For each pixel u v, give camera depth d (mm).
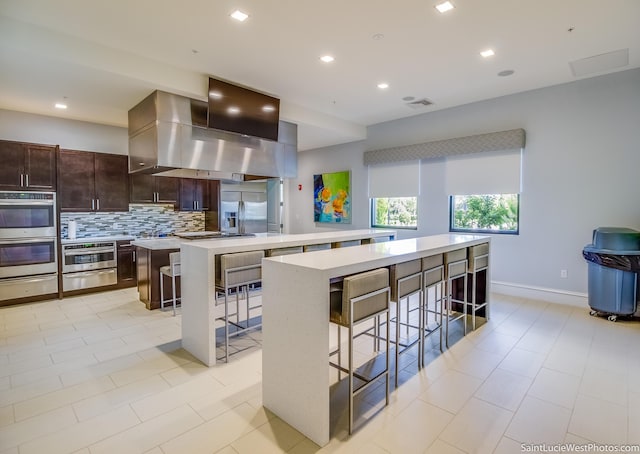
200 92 3969
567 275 4406
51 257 4688
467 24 2916
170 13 2721
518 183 4707
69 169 5051
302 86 4359
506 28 2984
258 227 7727
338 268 1931
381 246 2955
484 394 2346
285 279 2025
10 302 4395
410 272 2580
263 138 4594
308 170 7609
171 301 4449
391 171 6074
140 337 3377
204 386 2459
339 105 5156
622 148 3986
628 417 2082
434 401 2262
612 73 4004
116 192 5508
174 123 3965
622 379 2535
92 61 3199
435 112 5449
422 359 2740
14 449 1812
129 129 4527
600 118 4102
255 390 2406
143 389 2420
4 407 2199
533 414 2119
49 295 4680
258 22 2865
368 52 3432
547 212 4512
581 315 3982
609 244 3773
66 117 5035
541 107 4484
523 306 4336
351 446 1845
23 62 3100
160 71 3643
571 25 2936
